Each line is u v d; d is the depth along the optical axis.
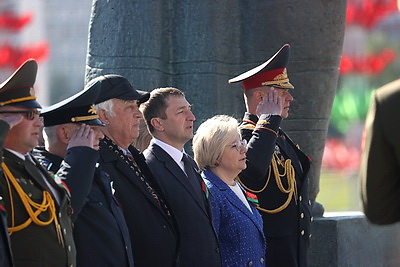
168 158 17.44
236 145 18.17
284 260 19.62
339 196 69.50
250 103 20.31
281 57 20.16
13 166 14.15
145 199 16.56
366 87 74.81
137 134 17.02
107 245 15.28
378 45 73.88
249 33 24.23
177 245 16.61
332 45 24.59
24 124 14.29
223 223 17.83
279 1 24.06
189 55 23.45
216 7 23.53
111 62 22.97
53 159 15.75
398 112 10.39
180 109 17.64
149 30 22.94
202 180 17.92
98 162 16.33
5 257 13.00
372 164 10.54
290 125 24.70
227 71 24.02
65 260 14.27
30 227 13.95
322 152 25.30
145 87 22.86
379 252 26.67
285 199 19.72
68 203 14.59
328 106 25.03
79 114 15.62
